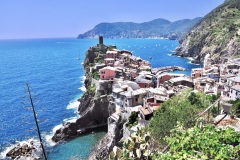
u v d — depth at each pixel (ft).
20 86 403.75
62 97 346.74
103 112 249.55
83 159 184.85
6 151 199.21
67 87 403.95
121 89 252.83
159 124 101.45
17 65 638.94
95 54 481.46
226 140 46.98
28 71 546.67
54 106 306.96
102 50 492.54
